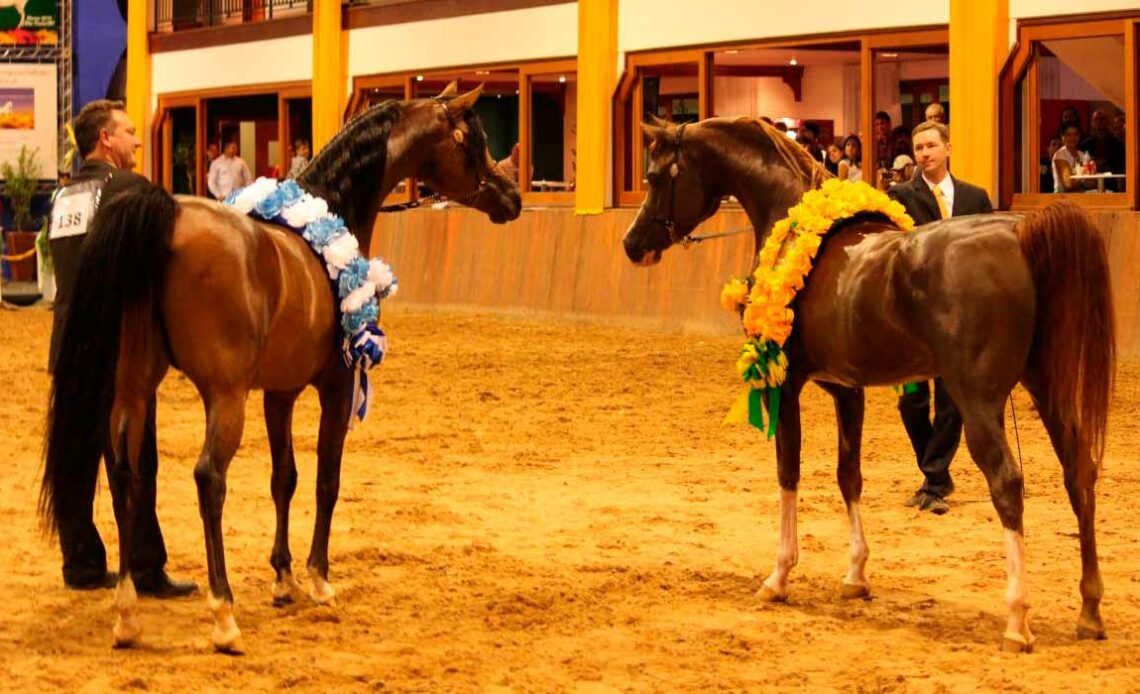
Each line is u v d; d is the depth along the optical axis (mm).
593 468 11328
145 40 32531
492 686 5953
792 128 21953
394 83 26062
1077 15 16672
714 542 8836
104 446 6684
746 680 6031
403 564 8234
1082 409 6270
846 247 7098
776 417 7254
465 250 24062
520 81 23641
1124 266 15984
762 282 7293
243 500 10078
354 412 7348
